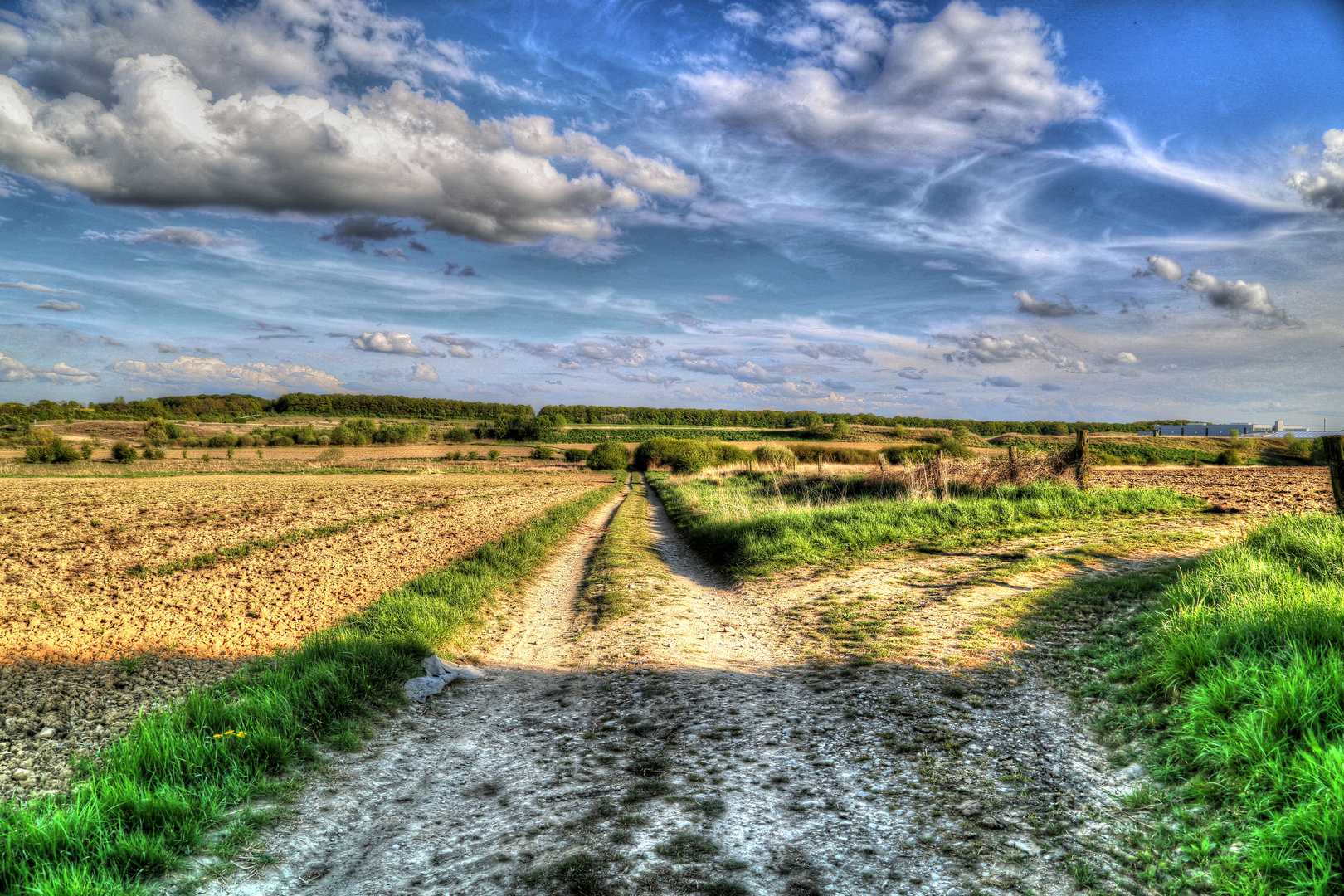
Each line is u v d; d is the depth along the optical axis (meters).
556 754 5.11
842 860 3.29
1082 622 7.48
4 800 4.25
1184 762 3.94
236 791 4.32
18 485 38.59
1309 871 2.74
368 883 3.35
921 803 3.84
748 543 14.73
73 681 7.03
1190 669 4.90
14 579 12.82
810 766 4.49
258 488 39.84
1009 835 3.43
